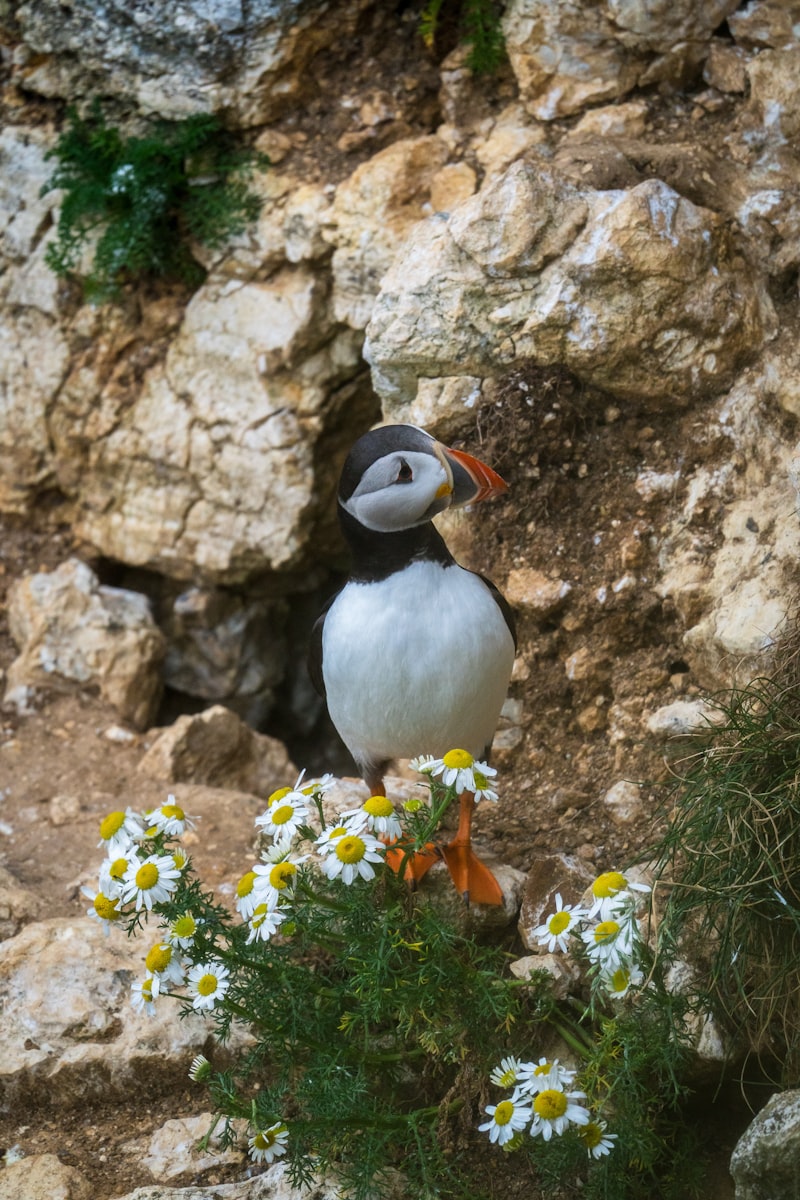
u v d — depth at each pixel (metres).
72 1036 4.11
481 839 4.69
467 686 3.84
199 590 6.89
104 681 6.29
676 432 5.16
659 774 4.65
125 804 5.47
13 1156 3.89
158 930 4.46
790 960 3.58
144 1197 3.59
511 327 5.14
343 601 3.90
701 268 5.02
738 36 5.55
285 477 6.40
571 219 5.07
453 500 3.73
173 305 6.57
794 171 5.29
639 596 5.01
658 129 5.64
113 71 6.41
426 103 6.25
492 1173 3.73
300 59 6.22
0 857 5.10
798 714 4.03
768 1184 3.25
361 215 5.98
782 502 4.78
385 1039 3.92
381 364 5.41
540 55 5.76
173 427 6.53
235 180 6.32
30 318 6.80
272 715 7.50
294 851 3.74
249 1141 3.78
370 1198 3.53
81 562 6.68
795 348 5.05
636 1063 3.42
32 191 6.74
